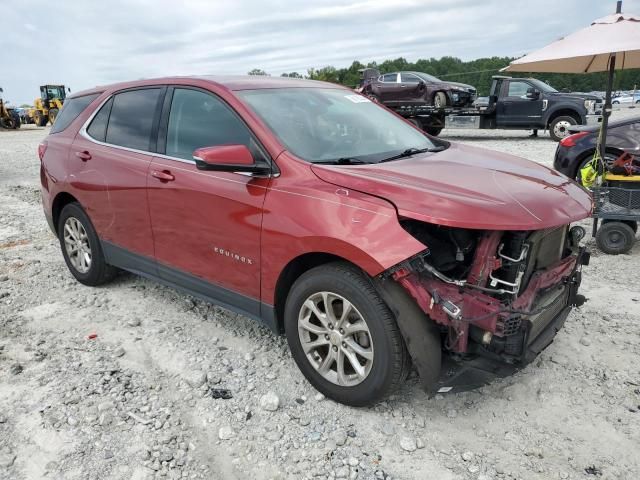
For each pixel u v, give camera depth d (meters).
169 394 3.25
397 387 2.88
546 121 17.38
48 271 5.41
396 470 2.62
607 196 5.56
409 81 19.80
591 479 2.54
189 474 2.62
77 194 4.59
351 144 3.61
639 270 5.19
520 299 2.84
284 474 2.61
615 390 3.21
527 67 5.78
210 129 3.62
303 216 2.98
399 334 2.77
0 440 2.86
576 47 5.00
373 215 2.77
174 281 3.99
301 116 3.63
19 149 19.06
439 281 2.72
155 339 3.93
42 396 3.23
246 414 3.04
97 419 3.02
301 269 3.24
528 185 3.12
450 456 2.71
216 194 3.42
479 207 2.68
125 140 4.26
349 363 3.11
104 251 4.60
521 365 2.78
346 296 2.86
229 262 3.45
